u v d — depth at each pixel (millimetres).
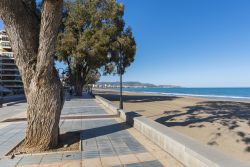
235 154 8555
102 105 24672
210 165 4895
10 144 8336
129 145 8109
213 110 22344
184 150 6086
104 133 10031
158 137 7941
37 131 7664
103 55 34219
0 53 94062
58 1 7027
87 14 36531
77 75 45094
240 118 16672
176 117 17469
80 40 35312
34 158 6898
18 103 30719
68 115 16125
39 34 7539
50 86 7621
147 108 24891
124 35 36406
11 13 7184
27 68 7574
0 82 92438
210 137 11078
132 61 36438
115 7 35781
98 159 6730
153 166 6129
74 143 8430
